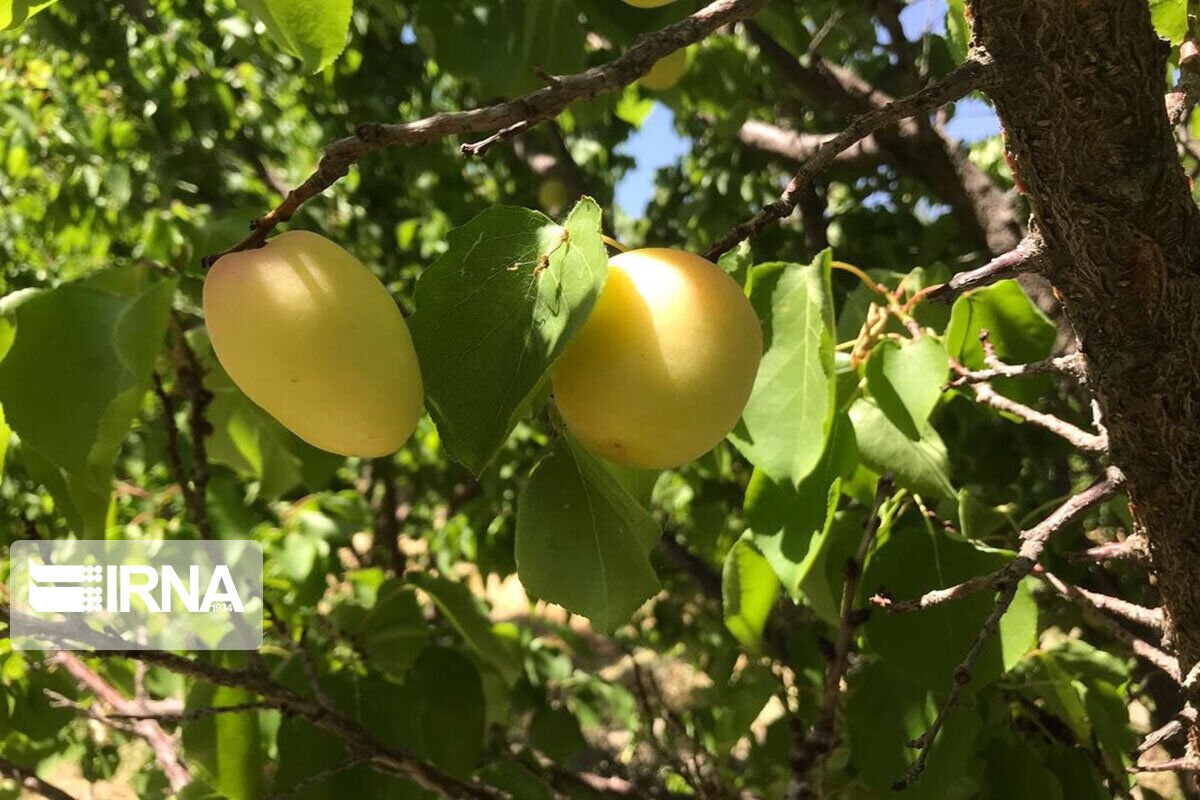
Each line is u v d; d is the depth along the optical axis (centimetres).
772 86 86
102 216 108
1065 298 29
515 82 51
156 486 89
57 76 102
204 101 100
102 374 33
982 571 37
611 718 95
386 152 108
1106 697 43
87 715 46
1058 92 25
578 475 28
